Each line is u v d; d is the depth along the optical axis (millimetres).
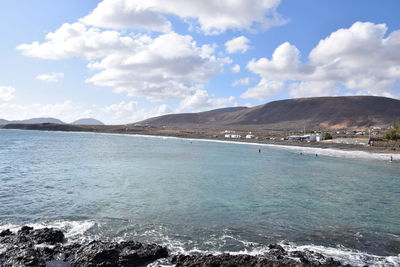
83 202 23109
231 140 157500
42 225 17422
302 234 17203
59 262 12367
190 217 19953
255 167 48844
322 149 96562
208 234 16812
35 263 11953
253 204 23891
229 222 19125
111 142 120562
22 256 12297
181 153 73250
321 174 41688
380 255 14406
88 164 47562
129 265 12312
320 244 15750
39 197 24391
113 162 51094
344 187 31922
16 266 11625
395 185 33406
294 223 19203
